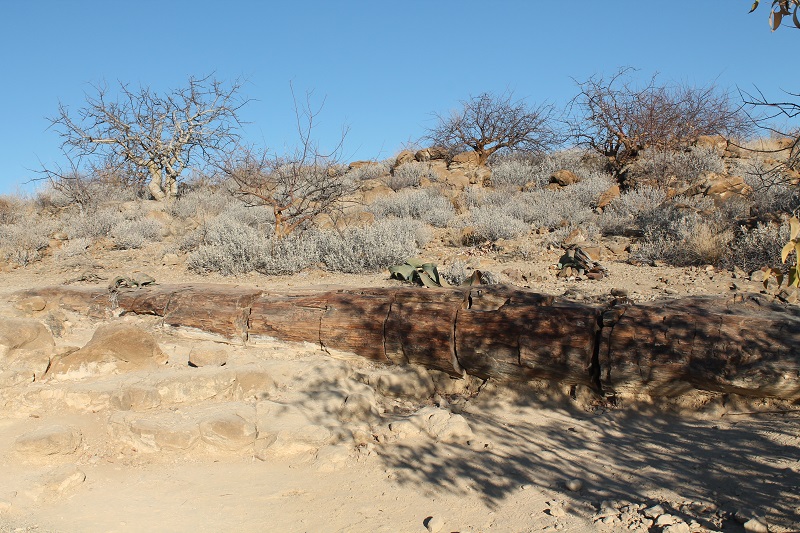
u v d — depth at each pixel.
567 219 13.29
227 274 10.53
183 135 21.38
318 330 6.55
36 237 13.77
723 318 5.11
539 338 5.55
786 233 8.77
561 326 5.52
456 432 5.04
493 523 3.88
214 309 7.01
